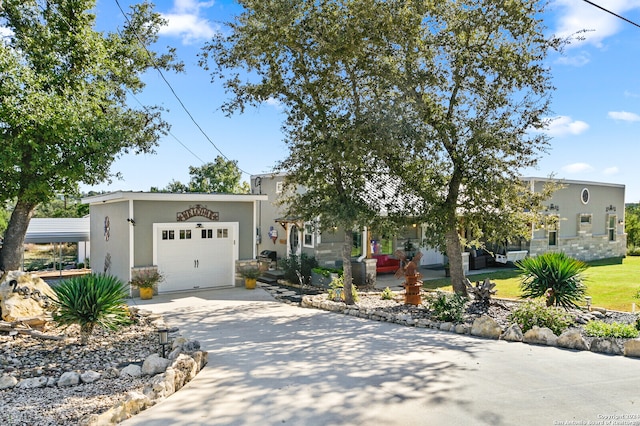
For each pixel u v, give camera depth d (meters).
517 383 5.65
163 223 14.50
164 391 5.33
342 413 4.75
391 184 12.59
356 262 16.53
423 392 5.35
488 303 11.16
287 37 10.85
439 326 9.40
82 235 22.38
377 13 10.11
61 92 11.70
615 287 14.85
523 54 10.67
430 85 10.95
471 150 10.83
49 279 20.06
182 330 9.48
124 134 12.42
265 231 22.12
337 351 7.54
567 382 5.68
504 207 11.41
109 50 13.93
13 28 11.89
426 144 11.02
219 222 15.62
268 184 21.84
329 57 10.78
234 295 14.44
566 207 23.31
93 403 5.25
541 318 8.58
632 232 30.41
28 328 8.82
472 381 5.75
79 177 11.46
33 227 23.80
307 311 11.96
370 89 11.67
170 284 14.75
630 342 6.96
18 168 10.83
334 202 11.72
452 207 11.48
